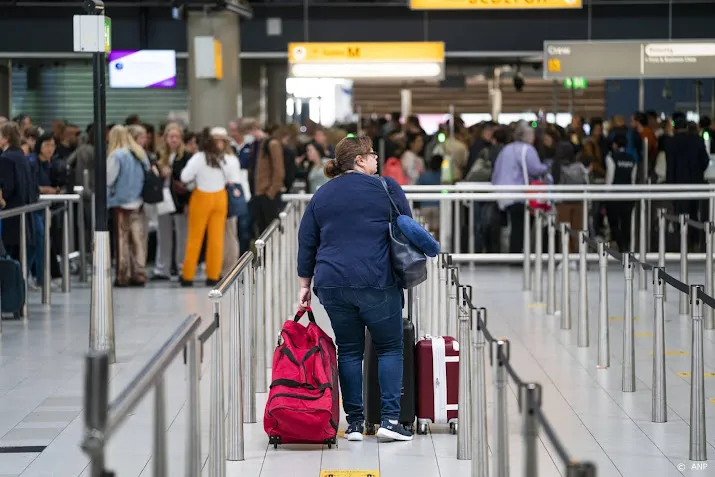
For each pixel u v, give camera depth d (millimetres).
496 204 19719
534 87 32188
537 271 16359
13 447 8789
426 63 23438
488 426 9391
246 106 29281
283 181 19828
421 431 9172
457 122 24094
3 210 14727
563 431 9344
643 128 22688
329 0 25844
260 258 10703
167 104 28406
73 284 18312
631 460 8516
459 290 9078
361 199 8711
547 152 20688
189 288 17766
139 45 25844
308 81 30016
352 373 8953
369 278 8562
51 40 25766
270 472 8125
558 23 25750
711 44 22312
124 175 17641
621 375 11422
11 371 11703
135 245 17953
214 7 22500
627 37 25625
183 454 8492
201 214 17688
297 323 9078
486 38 25891
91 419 4301
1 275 14406
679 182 20844
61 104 27906
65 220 17172
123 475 7969
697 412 8547
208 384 10883
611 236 20438
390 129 25547
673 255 17828
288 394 8617
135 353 12469
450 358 9086
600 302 11844
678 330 14070
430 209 20688
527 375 11438
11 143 15484
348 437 8953
